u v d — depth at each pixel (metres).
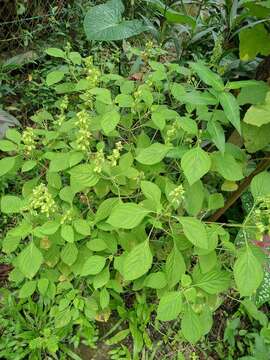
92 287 0.68
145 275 0.65
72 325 0.67
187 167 0.50
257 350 0.67
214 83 0.50
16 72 1.06
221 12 0.99
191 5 1.06
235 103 0.50
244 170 0.67
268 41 0.70
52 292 0.65
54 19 1.06
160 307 0.53
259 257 0.54
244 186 0.65
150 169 0.63
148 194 0.55
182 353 0.70
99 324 0.71
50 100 0.96
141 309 0.69
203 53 0.98
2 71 1.01
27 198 0.61
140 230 0.61
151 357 0.68
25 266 0.56
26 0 1.07
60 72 0.69
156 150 0.56
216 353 0.72
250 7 0.69
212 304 0.61
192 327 0.54
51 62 1.05
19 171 0.83
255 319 0.74
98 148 0.63
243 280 0.51
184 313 0.55
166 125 0.67
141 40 1.13
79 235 0.61
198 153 0.51
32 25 1.11
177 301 0.54
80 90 0.72
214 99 0.51
